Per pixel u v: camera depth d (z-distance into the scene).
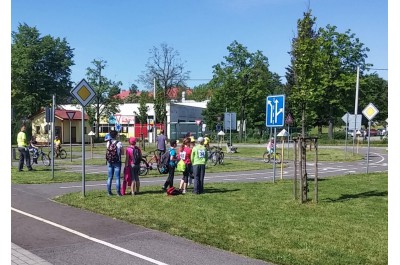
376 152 43.94
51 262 6.79
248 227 8.87
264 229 8.70
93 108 57.38
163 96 57.41
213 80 68.12
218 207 11.10
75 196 12.98
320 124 66.25
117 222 9.56
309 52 12.52
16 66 69.19
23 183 16.77
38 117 65.94
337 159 33.75
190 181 16.16
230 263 6.66
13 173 20.78
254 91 65.94
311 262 6.63
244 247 7.44
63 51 74.25
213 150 28.22
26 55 69.12
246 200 12.23
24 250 7.39
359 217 9.85
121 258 6.97
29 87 70.88
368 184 16.28
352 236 8.15
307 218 9.73
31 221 9.72
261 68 67.06
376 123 85.19
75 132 66.00
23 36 71.44
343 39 61.75
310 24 12.66
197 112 78.75
